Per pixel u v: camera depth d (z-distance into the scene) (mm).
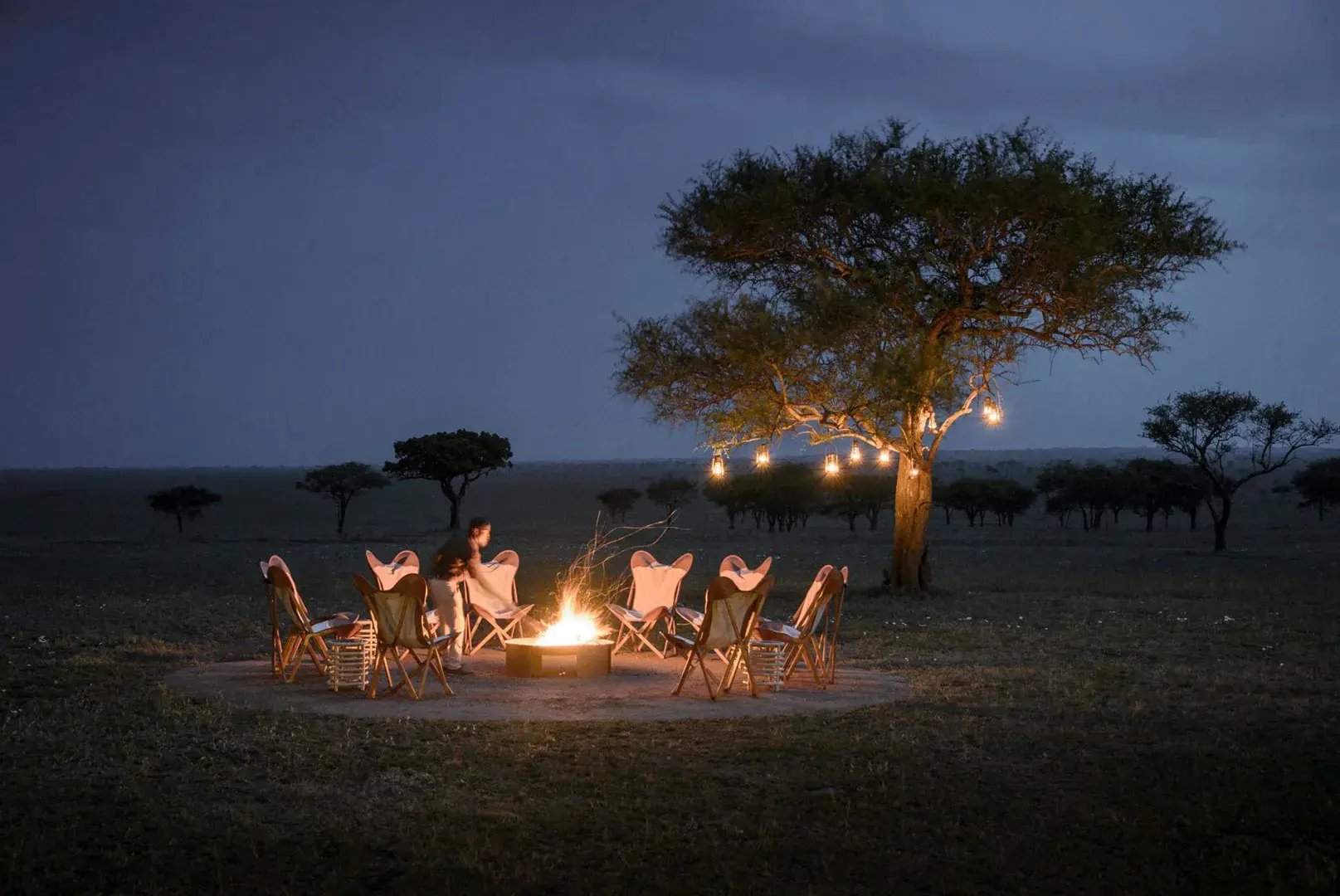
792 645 12383
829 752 8828
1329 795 7621
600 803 7480
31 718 9914
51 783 7797
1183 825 7047
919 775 8156
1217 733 9430
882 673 12977
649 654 14469
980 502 80000
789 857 6496
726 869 6270
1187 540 56438
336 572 30391
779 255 23594
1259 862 6410
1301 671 12977
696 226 23562
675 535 63406
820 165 22250
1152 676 12586
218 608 20109
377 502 126562
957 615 19438
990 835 6887
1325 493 77312
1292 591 24328
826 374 21297
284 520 95312
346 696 11172
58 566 32156
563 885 6074
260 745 8969
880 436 22031
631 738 9305
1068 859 6461
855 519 92500
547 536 60844
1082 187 21172
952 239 21797
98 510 107688
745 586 13695
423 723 9812
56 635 15820
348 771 8234
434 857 6453
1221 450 45938
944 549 46219
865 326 21016
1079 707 10703
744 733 9469
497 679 12297
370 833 6840
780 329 20891
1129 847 6648
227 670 12906
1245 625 17828
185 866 6293
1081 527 80938
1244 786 7809
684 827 6988
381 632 11039
